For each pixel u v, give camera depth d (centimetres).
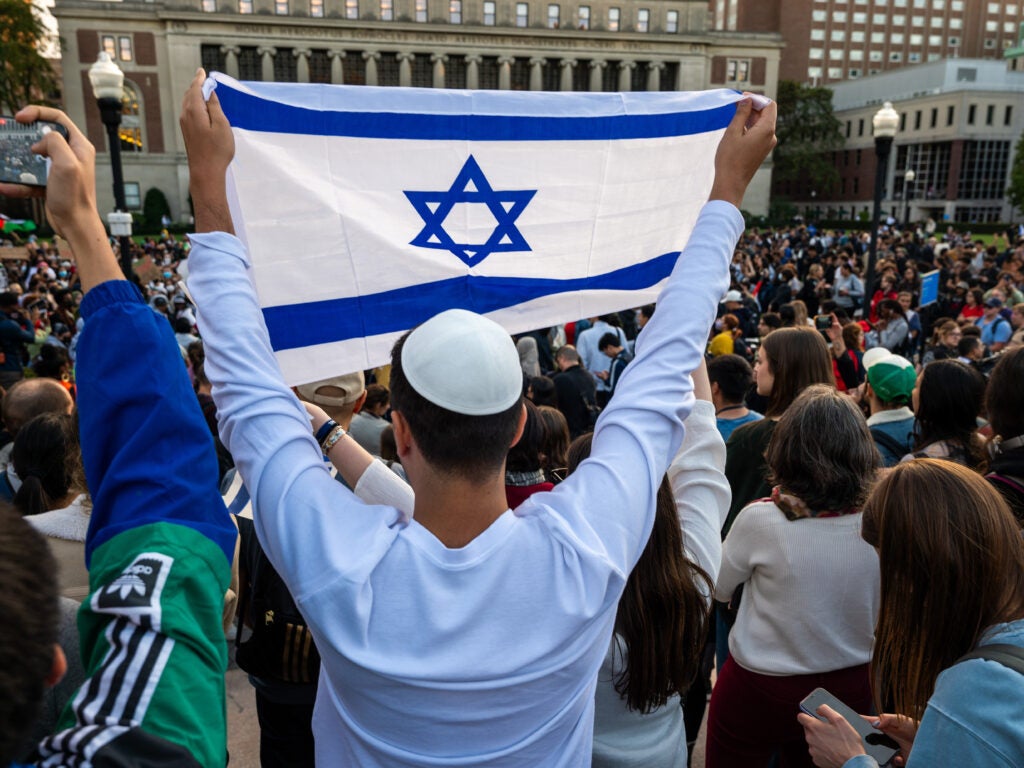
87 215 110
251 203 176
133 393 106
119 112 853
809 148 8288
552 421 310
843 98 9081
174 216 6125
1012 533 150
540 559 105
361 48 6281
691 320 126
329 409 267
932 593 151
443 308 197
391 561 103
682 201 210
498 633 102
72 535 224
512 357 110
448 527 110
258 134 175
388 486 187
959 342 718
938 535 149
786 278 1606
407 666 98
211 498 107
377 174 185
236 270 120
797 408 235
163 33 5956
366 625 99
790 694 233
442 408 104
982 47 10244
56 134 108
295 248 182
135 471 103
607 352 884
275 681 225
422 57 6481
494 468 108
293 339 186
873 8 9750
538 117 192
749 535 235
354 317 189
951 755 128
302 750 233
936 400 317
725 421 397
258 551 222
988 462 301
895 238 3278
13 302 1142
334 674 105
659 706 181
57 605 80
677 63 6825
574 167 198
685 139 205
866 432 230
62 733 83
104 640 93
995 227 6203
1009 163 7694
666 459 120
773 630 232
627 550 111
